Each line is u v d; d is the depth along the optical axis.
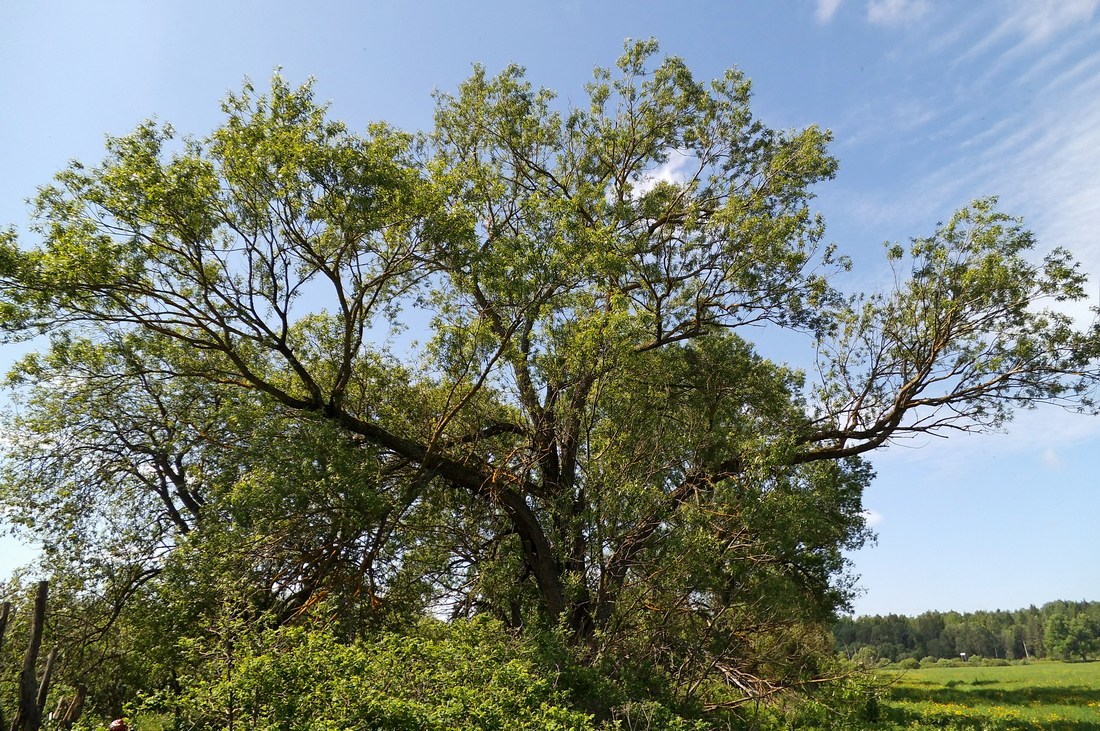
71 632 17.12
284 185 12.63
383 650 10.75
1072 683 35.66
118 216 12.44
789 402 19.20
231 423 14.78
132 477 18.83
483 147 20.77
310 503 13.72
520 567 16.28
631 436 15.15
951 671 53.28
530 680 10.69
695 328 18.41
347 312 14.20
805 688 14.42
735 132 19.39
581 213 17.73
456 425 17.11
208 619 10.99
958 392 17.39
